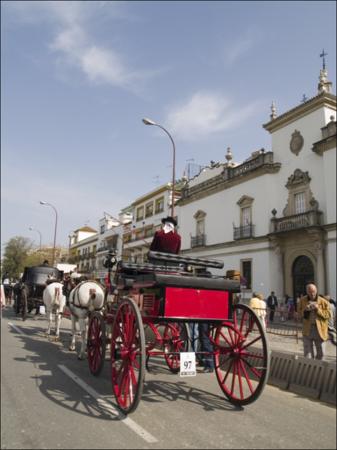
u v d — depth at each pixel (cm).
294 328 1758
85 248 7075
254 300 1409
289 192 2573
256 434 480
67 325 1653
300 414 566
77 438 449
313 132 2434
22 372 758
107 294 823
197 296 589
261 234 2728
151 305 591
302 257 2452
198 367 855
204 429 491
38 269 1889
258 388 561
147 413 545
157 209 4588
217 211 3222
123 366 575
